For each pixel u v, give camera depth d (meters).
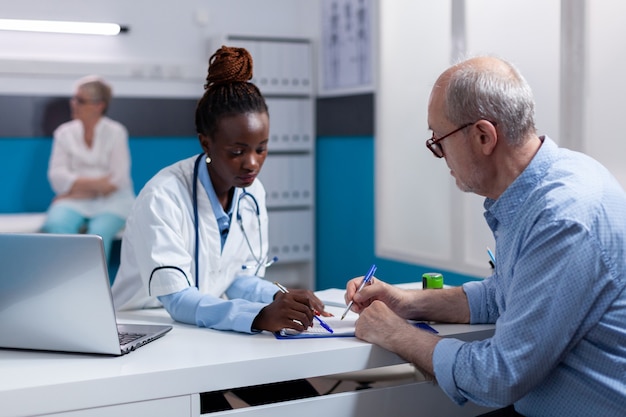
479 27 3.40
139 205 1.81
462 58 1.57
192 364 1.38
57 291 1.41
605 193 1.40
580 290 1.35
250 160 1.79
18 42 4.41
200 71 4.80
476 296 1.73
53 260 1.39
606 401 1.38
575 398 1.40
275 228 4.89
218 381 1.39
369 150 4.41
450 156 1.51
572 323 1.35
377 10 4.20
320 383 1.83
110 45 4.61
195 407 1.38
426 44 3.82
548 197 1.40
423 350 1.48
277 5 5.02
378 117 4.25
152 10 4.70
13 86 4.38
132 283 1.93
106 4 4.58
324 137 4.89
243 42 4.69
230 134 1.76
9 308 1.45
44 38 4.46
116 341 1.42
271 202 4.86
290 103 4.86
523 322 1.37
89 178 4.43
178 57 4.79
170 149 4.82
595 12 2.74
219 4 4.86
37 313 1.44
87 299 1.40
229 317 1.63
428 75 3.83
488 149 1.46
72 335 1.44
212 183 1.88
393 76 4.11
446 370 1.44
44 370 1.35
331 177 4.84
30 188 4.51
